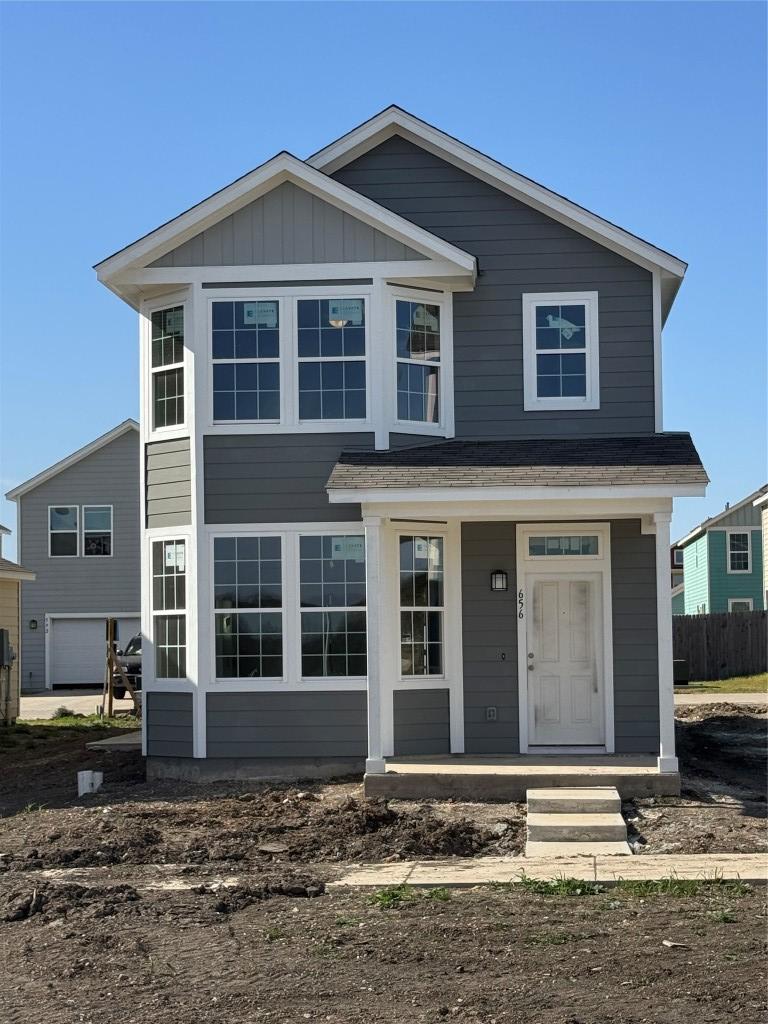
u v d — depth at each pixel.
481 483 14.66
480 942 8.70
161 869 11.76
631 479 14.57
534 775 14.38
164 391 16.94
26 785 17.92
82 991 7.86
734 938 8.59
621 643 16.59
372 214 16.25
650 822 13.23
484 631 16.69
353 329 16.44
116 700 36.72
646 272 16.98
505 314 17.02
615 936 8.74
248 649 16.33
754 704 28.30
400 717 16.27
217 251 16.56
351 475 15.07
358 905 10.00
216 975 8.12
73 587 42.91
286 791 15.39
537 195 16.91
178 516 16.64
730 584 49.62
